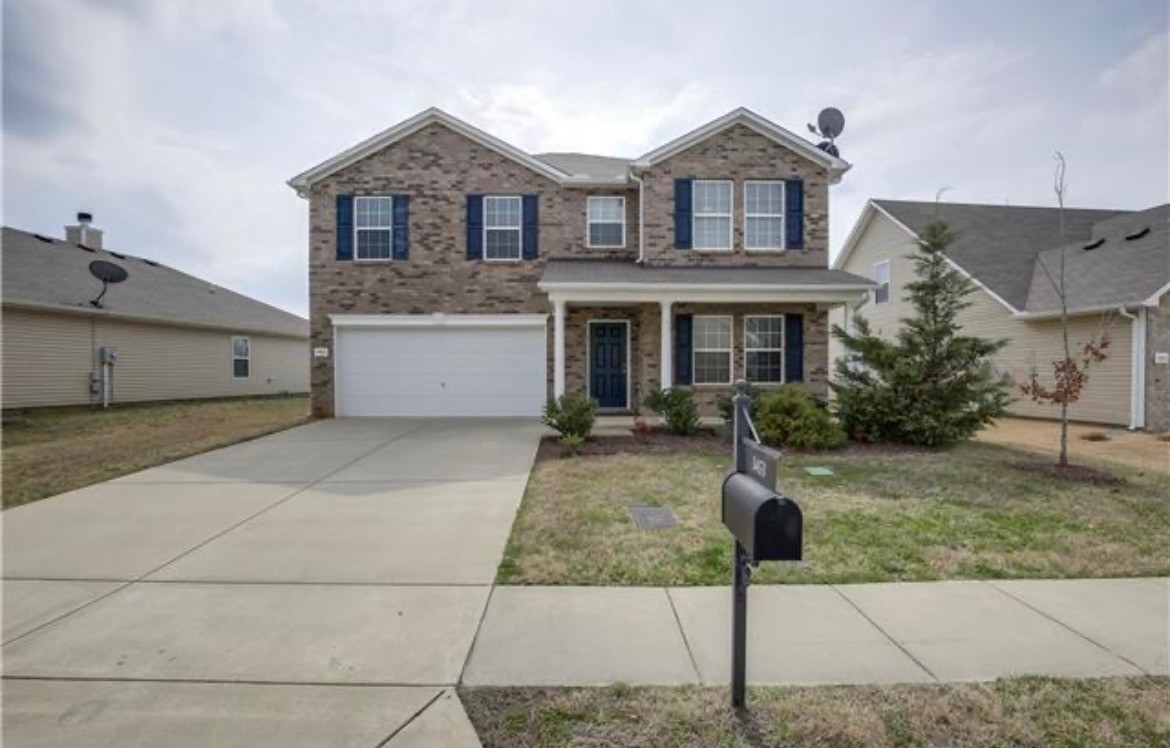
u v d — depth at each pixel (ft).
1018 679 9.12
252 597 12.34
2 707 8.46
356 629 10.91
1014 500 19.86
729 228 43.68
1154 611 11.55
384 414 44.47
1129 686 8.93
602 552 14.89
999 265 52.90
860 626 10.92
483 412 44.55
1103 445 33.60
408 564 14.23
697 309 43.65
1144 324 39.37
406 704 8.56
